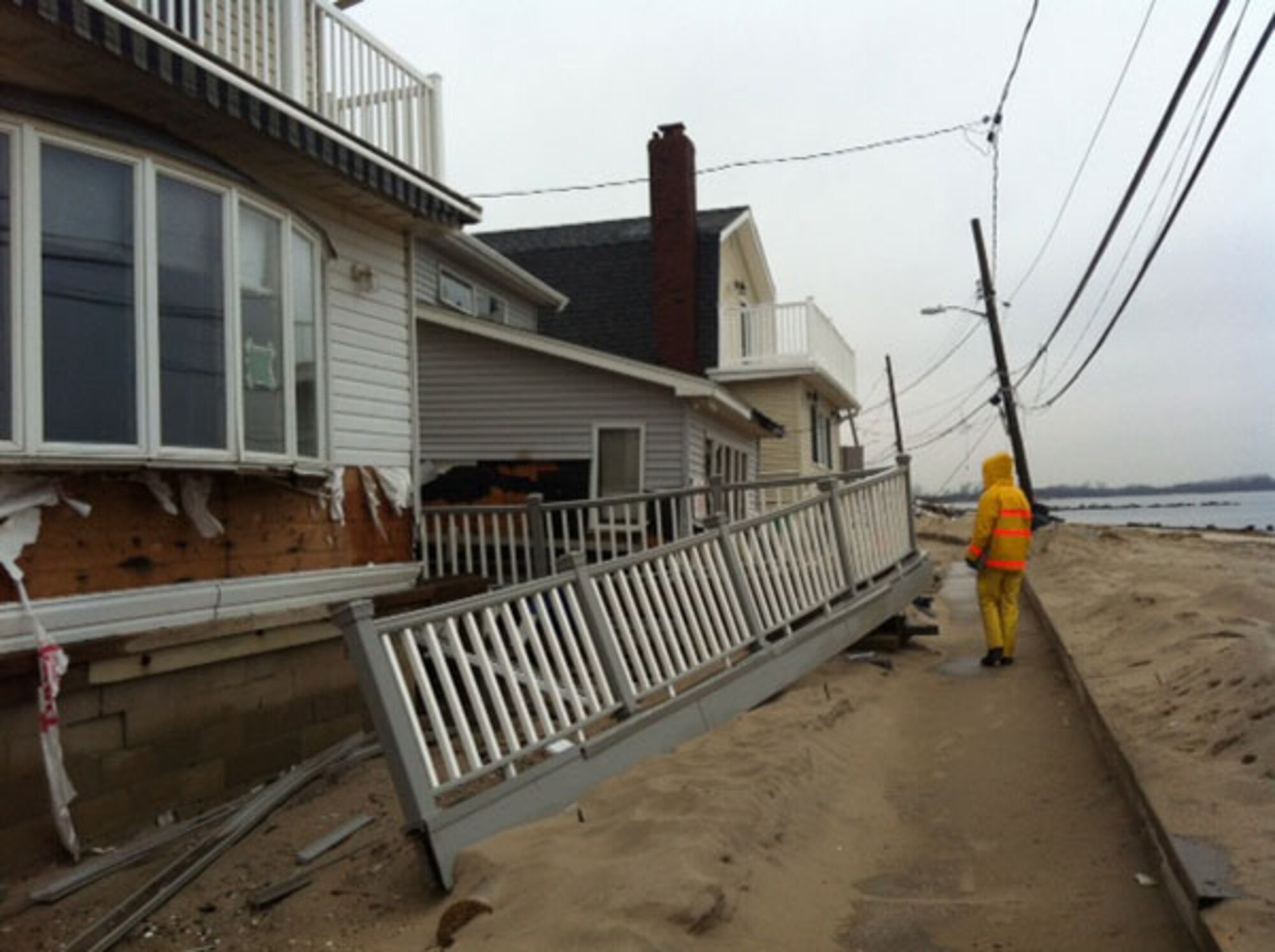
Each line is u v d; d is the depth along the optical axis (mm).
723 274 23859
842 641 8367
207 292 6453
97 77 6051
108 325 5820
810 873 4605
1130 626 9102
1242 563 17500
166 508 6391
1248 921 3242
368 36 8727
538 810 5059
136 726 6246
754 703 7004
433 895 4477
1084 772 5816
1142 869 4379
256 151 7305
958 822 5320
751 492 19172
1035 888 4375
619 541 14555
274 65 7738
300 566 7672
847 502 8922
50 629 5688
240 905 4910
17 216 5438
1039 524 26781
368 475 8695
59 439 5559
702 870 4109
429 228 9367
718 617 6938
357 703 8164
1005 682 8477
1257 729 4895
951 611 13984
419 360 16375
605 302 22672
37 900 5176
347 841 5582
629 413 15609
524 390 15961
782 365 23406
